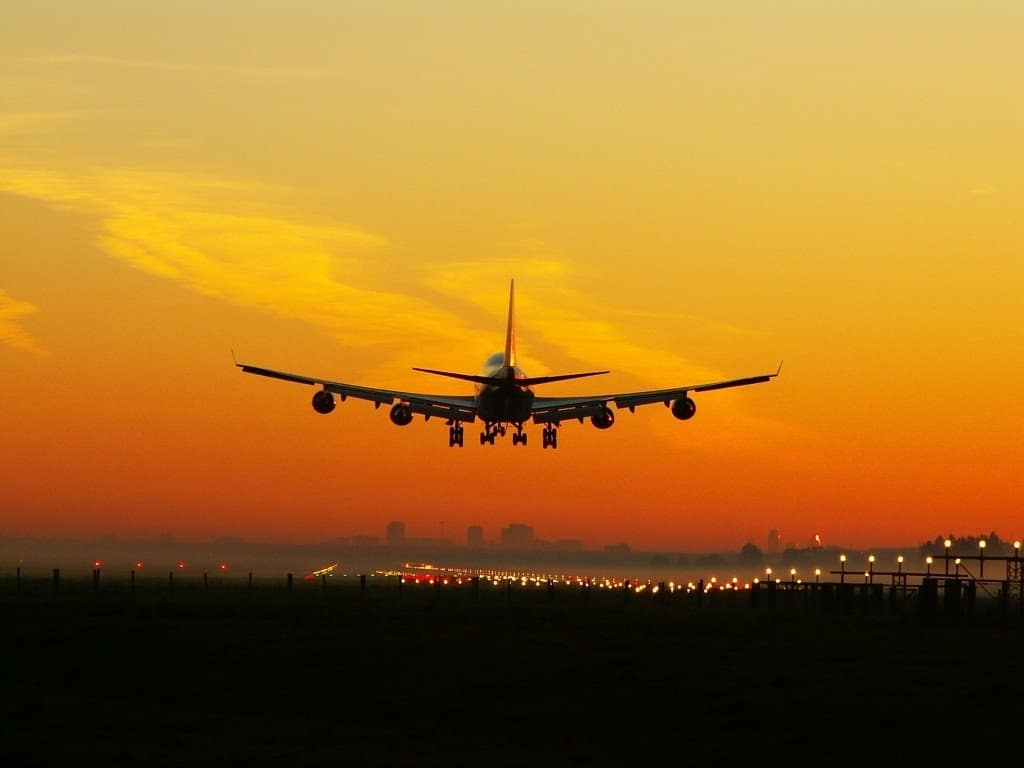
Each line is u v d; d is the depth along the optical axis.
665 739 152.75
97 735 153.00
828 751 145.00
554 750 147.38
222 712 172.12
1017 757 141.75
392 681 194.25
